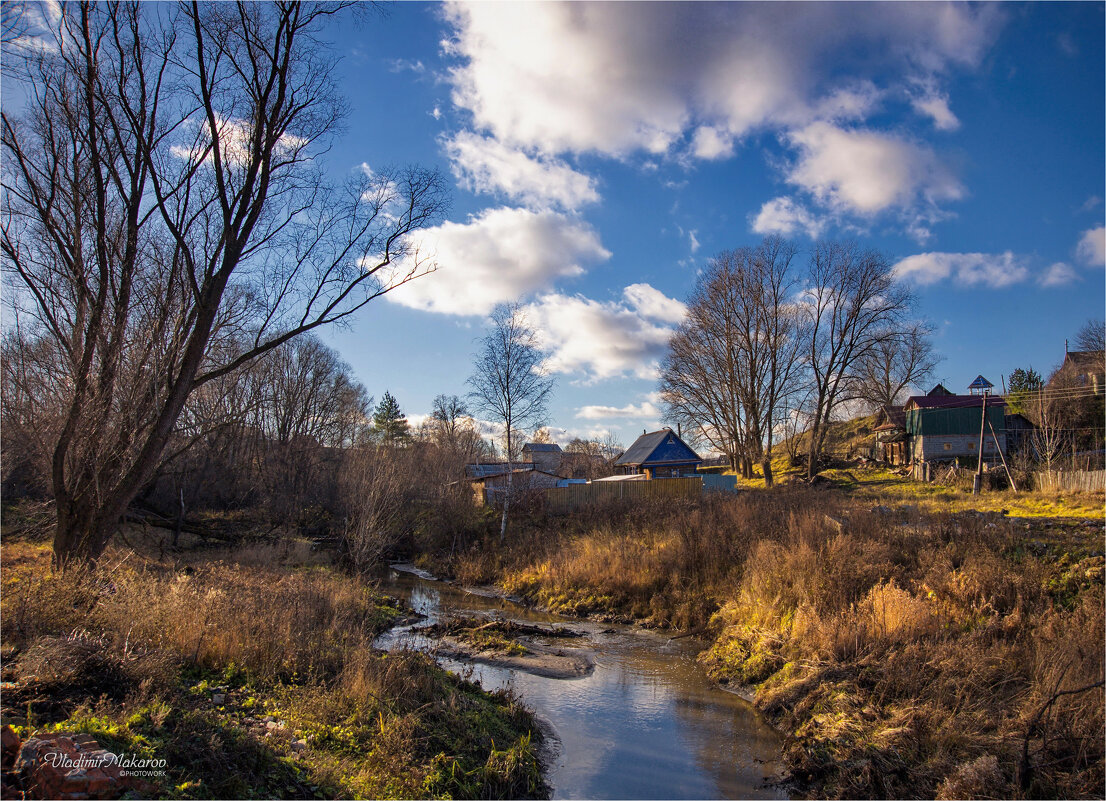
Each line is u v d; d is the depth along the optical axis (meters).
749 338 43.91
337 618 12.40
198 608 9.21
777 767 8.07
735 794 7.39
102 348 13.08
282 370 44.19
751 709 10.09
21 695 5.64
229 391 25.56
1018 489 28.38
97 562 11.25
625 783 7.55
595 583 18.77
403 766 6.37
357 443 51.47
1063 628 9.09
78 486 12.66
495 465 49.12
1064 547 12.70
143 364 13.71
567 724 9.40
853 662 9.75
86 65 12.71
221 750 5.56
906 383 59.91
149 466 13.04
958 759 7.16
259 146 13.57
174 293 14.67
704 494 29.09
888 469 43.34
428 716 7.85
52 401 13.70
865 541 14.26
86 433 12.70
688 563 17.91
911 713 8.02
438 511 30.16
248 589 11.99
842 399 43.53
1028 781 6.46
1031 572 11.40
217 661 8.34
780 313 43.84
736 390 45.03
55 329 13.20
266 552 21.95
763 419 46.03
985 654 8.88
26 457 16.52
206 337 13.45
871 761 7.41
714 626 14.41
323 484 37.59
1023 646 9.09
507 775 7.00
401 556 29.58
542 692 10.84
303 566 21.44
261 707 7.26
